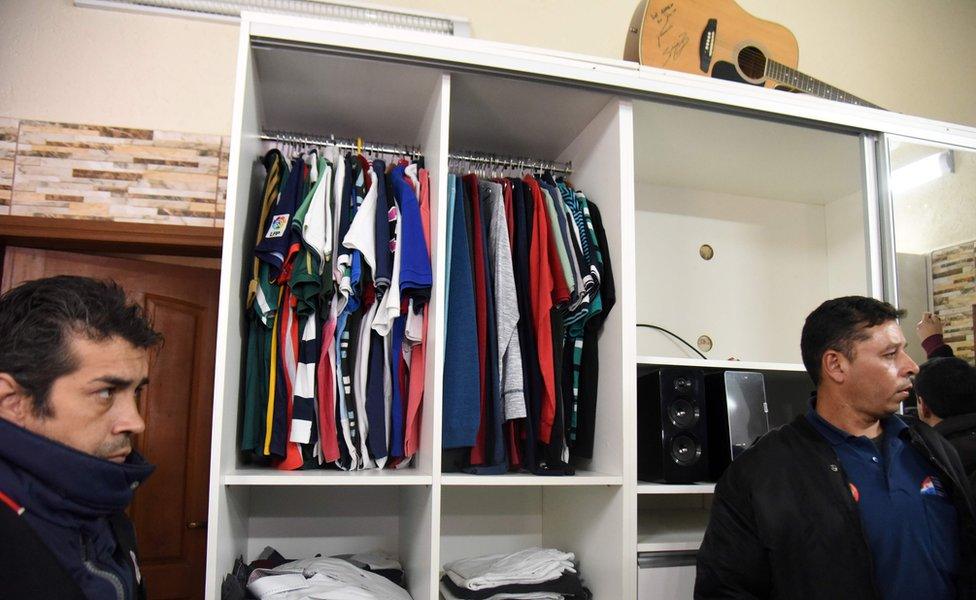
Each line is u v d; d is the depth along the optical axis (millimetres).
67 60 2381
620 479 1755
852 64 3121
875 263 2057
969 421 1680
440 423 1638
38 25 2379
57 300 876
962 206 2170
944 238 2129
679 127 2064
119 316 916
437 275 1701
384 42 1686
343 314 1766
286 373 1734
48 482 847
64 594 824
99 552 958
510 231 1932
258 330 1751
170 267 2615
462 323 1737
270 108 2000
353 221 1762
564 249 1898
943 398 1745
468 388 1690
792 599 1373
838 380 1481
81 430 875
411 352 1820
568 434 1928
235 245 1567
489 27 2643
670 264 2498
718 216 2584
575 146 2203
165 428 2533
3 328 859
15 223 2293
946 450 1474
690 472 1849
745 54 2352
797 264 2648
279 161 1895
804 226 2688
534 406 1827
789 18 3066
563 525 2125
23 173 2322
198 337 2635
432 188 1832
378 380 1772
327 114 2035
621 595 1717
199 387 2611
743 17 2359
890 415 1494
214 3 2449
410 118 2059
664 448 1845
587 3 2770
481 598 1794
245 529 1978
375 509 2166
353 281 1728
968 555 1359
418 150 2062
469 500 2250
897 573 1354
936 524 1384
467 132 2160
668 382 1884
